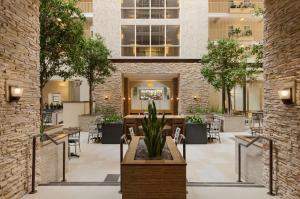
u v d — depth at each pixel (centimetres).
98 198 410
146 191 358
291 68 390
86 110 1641
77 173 671
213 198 414
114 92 1742
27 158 443
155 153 405
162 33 1811
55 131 733
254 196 424
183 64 1766
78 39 712
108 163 773
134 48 1812
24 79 438
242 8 1848
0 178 362
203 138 1095
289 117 395
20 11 423
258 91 2130
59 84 2266
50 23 673
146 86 2250
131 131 689
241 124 1423
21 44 427
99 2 1759
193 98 1756
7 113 382
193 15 1777
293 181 382
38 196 421
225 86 1459
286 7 405
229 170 703
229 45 1411
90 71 1445
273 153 446
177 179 357
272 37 457
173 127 1096
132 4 1808
